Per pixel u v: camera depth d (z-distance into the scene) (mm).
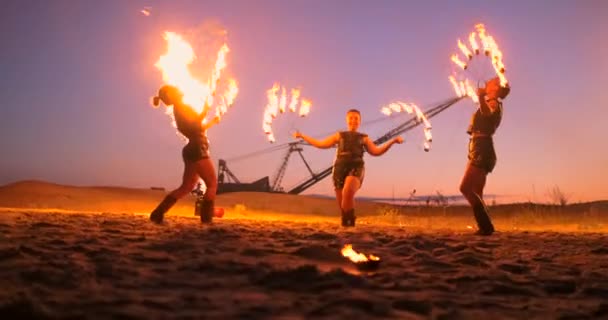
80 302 3371
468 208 23516
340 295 3781
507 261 5793
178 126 10016
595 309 3619
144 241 6301
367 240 7164
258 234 7605
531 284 4520
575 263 5832
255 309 3373
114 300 3430
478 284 4402
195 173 9883
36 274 4035
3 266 4359
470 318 3410
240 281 4230
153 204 21391
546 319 3436
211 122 10234
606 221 15930
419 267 5207
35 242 5730
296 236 7469
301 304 3521
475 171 9516
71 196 21922
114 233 7066
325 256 5555
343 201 11086
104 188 25812
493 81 9961
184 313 3244
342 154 11430
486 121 9711
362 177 11445
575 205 21125
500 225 15961
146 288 3904
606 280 4727
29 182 24141
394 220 17469
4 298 3381
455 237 8453
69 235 6523
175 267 4668
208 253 5562
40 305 3184
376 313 3369
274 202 26469
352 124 11703
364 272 4867
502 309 3670
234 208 21406
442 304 3723
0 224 7312
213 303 3508
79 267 4359
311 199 28781
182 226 8656
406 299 3668
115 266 4500
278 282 4176
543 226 15352
